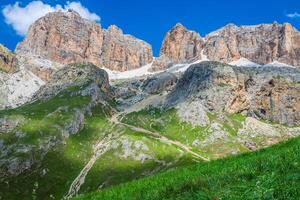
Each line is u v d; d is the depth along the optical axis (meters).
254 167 20.05
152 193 19.75
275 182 16.30
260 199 14.97
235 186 17.20
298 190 15.05
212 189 17.67
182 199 17.52
